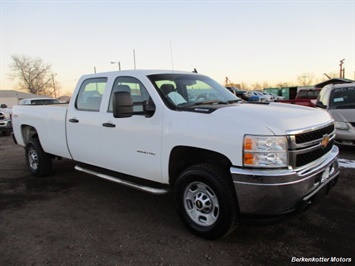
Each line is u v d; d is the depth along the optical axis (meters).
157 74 4.20
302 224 3.83
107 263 3.09
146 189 4.01
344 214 4.09
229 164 3.19
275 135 2.96
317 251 3.23
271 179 2.91
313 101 10.18
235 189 3.08
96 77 4.75
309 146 3.20
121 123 4.17
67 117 5.12
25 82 75.12
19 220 4.14
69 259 3.17
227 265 3.02
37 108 5.93
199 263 3.05
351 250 3.24
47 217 4.23
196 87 4.38
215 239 3.45
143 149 3.95
